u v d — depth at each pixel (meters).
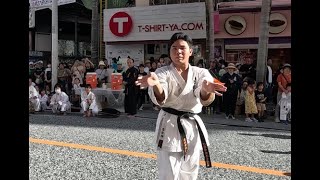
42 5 21.53
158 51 18.20
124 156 5.65
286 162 5.43
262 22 12.56
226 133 8.27
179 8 17.12
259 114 10.55
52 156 5.63
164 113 2.99
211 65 12.33
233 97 10.85
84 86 12.38
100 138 7.25
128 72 11.18
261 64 12.55
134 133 7.93
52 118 10.66
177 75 2.91
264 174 4.74
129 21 18.17
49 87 14.30
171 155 2.95
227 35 16.78
